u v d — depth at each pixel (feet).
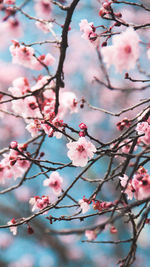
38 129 14.61
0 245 37.96
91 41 13.64
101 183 13.99
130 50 11.05
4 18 17.20
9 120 37.73
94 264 35.04
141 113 14.33
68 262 35.42
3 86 40.60
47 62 17.06
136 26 12.57
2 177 15.88
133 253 13.69
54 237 35.24
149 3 21.02
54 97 16.51
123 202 14.52
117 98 38.19
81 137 12.75
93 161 13.08
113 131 37.63
